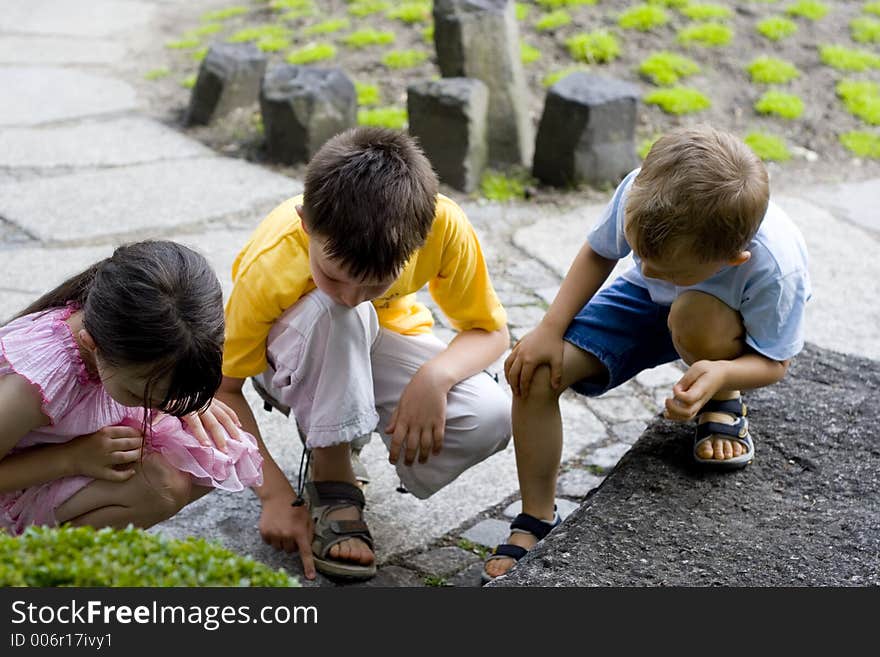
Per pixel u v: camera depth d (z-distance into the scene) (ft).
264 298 8.37
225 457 8.18
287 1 26.03
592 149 17.46
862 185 18.08
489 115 17.94
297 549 9.16
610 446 11.10
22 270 14.33
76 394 7.43
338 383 8.42
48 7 28.89
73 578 4.96
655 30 21.91
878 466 8.73
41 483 7.70
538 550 7.77
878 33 22.22
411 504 10.00
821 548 7.74
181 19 27.81
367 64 21.58
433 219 7.99
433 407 8.70
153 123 20.47
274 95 18.25
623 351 8.70
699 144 7.39
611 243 8.55
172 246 6.93
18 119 20.26
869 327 13.65
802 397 9.71
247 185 17.58
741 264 7.79
